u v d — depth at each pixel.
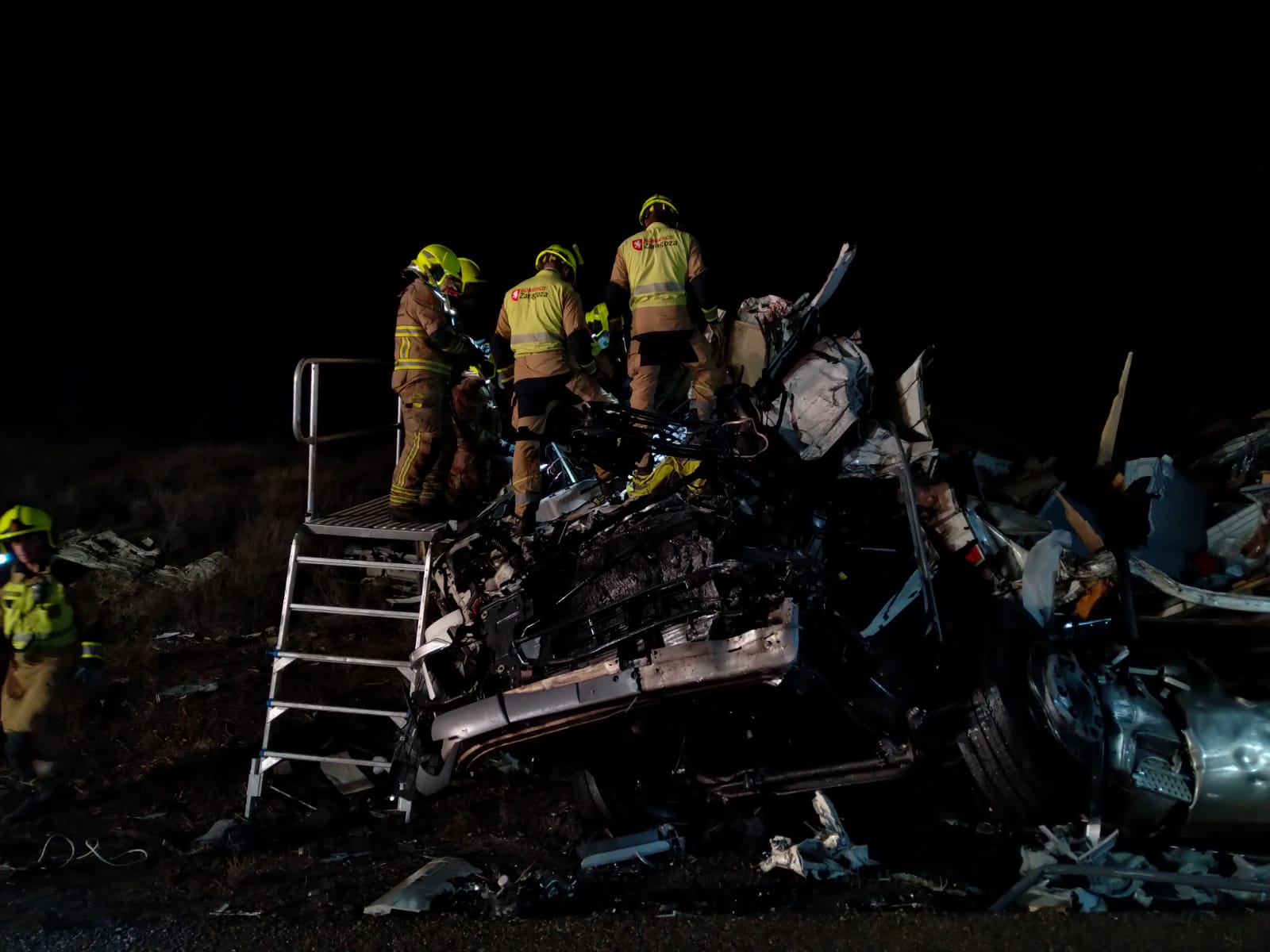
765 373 5.98
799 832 5.15
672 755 5.35
